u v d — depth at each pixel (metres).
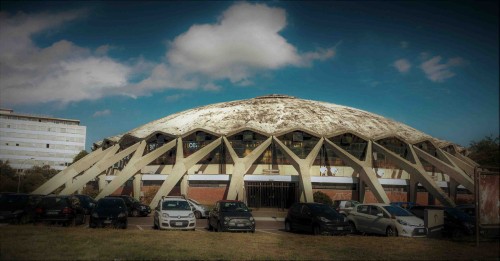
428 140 53.44
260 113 56.56
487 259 14.08
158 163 51.31
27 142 83.50
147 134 54.16
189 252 13.98
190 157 45.28
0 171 68.31
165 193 41.78
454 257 14.28
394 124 60.00
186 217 21.56
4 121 80.56
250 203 45.91
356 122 55.53
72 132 90.12
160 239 16.73
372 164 50.00
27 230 17.89
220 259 13.09
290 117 54.59
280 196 45.75
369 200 46.59
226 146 47.69
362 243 17.33
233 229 21.28
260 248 15.48
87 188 54.94
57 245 14.23
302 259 13.48
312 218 21.33
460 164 51.00
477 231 16.59
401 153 52.16
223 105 64.19
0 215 22.14
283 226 27.34
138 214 33.19
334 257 13.96
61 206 22.23
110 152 54.28
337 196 46.78
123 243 15.22
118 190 52.81
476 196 16.73
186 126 54.00
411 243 17.45
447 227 21.73
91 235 17.05
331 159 49.09
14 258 12.01
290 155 44.88
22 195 23.91
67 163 89.19
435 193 40.88
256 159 47.47
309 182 41.62
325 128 51.50
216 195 46.97
